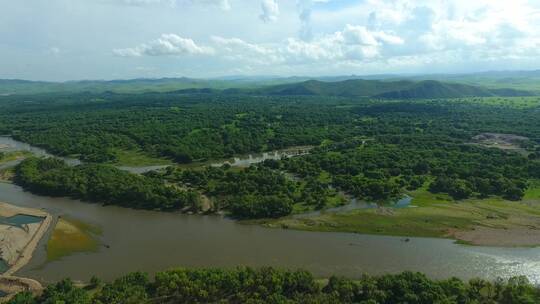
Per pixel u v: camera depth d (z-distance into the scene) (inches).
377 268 4141.2
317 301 3184.1
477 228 5068.9
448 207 5762.8
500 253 4441.4
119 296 3253.0
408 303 3240.7
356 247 4616.1
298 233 5014.8
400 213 5551.2
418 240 4785.9
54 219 5551.2
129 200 6122.1
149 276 3981.3
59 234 5032.0
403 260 4308.6
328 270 4097.0
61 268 4170.8
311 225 5216.5
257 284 3494.1
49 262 4306.1
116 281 3528.5
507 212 5541.3
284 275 3580.2
